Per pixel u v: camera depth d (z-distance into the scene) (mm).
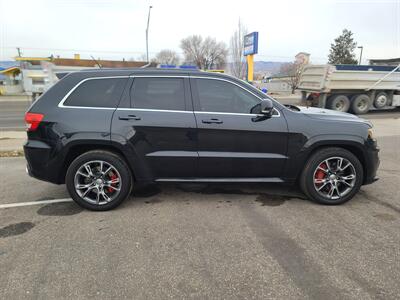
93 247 3125
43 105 3910
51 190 4816
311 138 3982
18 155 7066
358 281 2568
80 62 25516
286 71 67688
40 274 2686
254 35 27812
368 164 4137
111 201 3979
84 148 4000
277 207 4098
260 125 3945
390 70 15484
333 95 15453
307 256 2941
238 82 4020
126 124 3848
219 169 4031
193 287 2520
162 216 3840
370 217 3777
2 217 3852
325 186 4168
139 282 2582
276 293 2439
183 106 3939
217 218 3777
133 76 3979
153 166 3977
